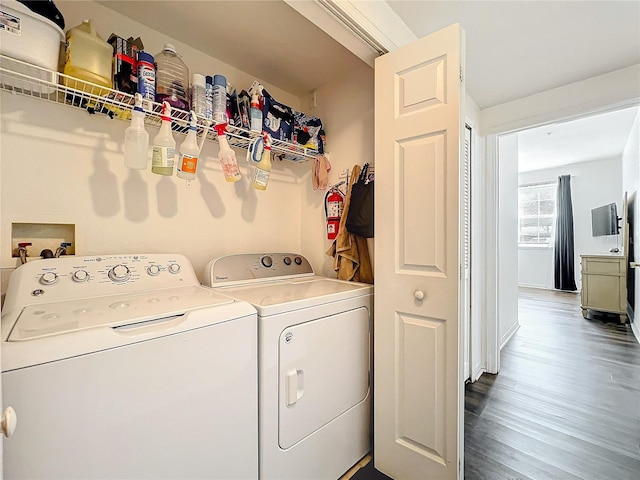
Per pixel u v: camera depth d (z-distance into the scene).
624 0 1.30
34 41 0.93
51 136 1.21
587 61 1.79
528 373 2.46
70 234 1.26
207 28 1.49
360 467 1.48
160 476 0.82
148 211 1.47
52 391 0.66
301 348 1.20
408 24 1.46
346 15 1.14
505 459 1.49
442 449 1.24
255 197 1.92
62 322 0.80
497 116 2.40
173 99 1.30
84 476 0.70
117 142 1.37
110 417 0.74
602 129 3.92
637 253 3.53
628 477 1.37
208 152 1.69
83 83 1.07
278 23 1.46
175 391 0.85
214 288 1.42
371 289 1.55
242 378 1.01
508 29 1.50
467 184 2.31
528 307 4.78
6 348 0.64
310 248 2.12
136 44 1.29
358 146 1.85
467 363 2.29
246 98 1.58
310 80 1.99
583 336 3.38
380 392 1.43
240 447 1.01
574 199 6.11
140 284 1.22
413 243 1.32
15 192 1.13
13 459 0.62
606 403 1.99
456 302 1.21
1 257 1.10
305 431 1.21
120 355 0.76
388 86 1.38
